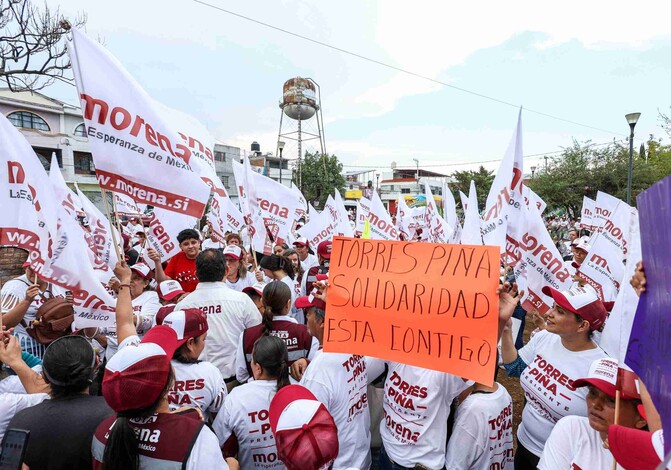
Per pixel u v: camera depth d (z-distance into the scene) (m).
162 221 5.61
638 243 1.54
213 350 3.54
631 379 1.61
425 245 2.50
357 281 2.57
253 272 6.56
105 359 4.01
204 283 3.65
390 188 71.38
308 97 45.75
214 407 2.81
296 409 1.82
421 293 2.41
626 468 1.45
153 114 3.19
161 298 4.48
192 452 1.70
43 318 2.97
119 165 3.05
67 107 32.56
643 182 27.41
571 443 2.10
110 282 3.68
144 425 1.74
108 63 3.05
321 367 2.66
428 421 2.51
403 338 2.40
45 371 2.01
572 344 2.73
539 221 4.19
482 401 2.52
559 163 31.28
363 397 2.84
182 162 3.31
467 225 3.62
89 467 1.92
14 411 2.14
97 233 5.75
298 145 46.38
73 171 33.22
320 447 1.69
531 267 4.17
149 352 1.80
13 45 11.42
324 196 43.72
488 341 2.22
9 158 2.99
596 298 2.65
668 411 1.10
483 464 2.51
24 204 3.05
